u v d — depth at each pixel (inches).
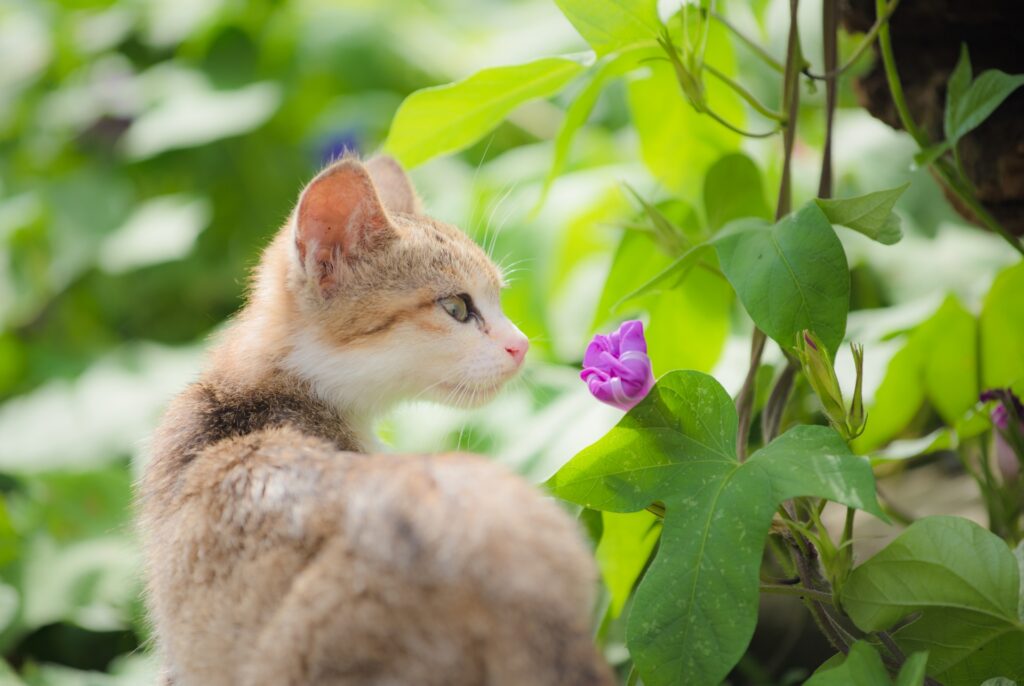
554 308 58.2
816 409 52.3
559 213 57.9
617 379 45.4
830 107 48.9
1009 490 49.5
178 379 61.1
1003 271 51.3
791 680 51.9
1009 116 49.5
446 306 48.2
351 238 47.8
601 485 45.4
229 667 43.6
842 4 51.0
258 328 48.1
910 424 55.4
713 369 52.3
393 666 42.0
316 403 47.6
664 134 54.2
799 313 45.4
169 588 44.9
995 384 52.5
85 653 55.5
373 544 42.3
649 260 51.6
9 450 59.7
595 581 42.8
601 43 48.4
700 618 44.1
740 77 59.8
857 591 44.9
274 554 43.2
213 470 44.8
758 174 51.6
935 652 45.3
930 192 57.6
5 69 81.0
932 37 50.2
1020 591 45.9
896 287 56.7
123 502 56.8
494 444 54.1
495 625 41.8
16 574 55.5
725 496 44.5
